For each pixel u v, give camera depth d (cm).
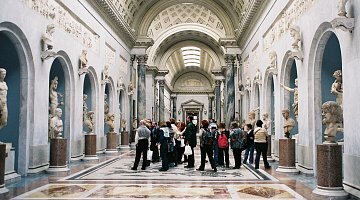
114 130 2106
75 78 1477
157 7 2680
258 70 1875
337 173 745
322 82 1089
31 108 1105
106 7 1816
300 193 782
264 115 1574
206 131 1210
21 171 1066
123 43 2412
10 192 794
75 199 717
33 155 1102
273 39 1584
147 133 1251
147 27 2692
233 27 2667
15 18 972
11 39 1015
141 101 2659
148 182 949
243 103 2503
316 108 1080
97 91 1812
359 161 739
